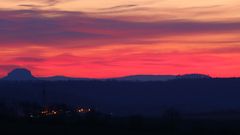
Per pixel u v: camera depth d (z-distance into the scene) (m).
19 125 113.75
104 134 102.88
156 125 127.00
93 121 128.00
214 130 119.88
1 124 114.75
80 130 108.38
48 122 127.12
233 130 121.00
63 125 119.44
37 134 99.69
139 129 118.50
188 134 111.81
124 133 106.62
